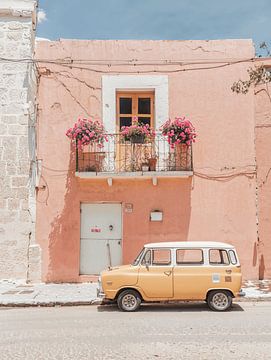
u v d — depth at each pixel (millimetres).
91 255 13625
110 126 13766
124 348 6707
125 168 13539
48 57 13930
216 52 13992
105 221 13719
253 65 13938
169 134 13102
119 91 14070
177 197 13641
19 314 9641
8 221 13375
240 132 13820
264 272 13617
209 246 10102
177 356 6273
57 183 13617
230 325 8234
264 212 13742
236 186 13688
